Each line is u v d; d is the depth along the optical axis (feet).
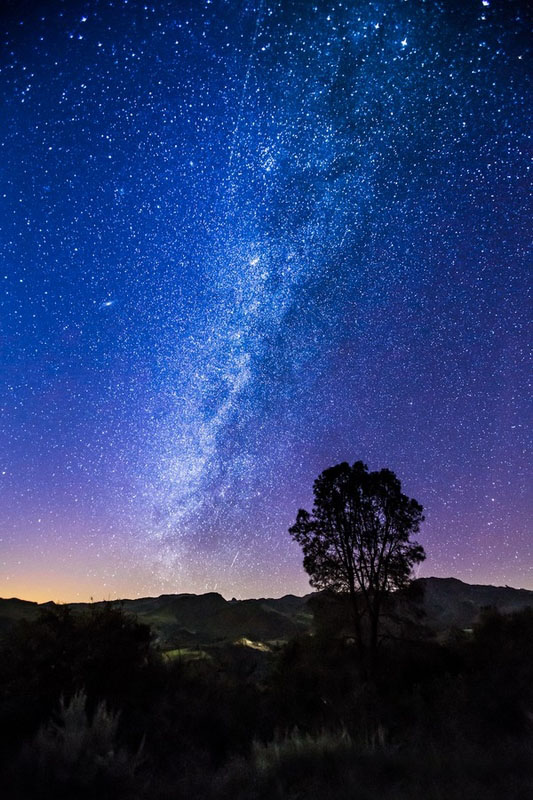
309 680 62.08
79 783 22.40
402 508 82.12
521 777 22.35
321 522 83.30
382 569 80.64
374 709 42.22
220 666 64.80
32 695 36.73
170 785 23.67
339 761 25.55
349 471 84.38
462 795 20.66
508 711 36.83
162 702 39.17
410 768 24.57
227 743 34.78
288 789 22.89
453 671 67.10
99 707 29.94
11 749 27.40
